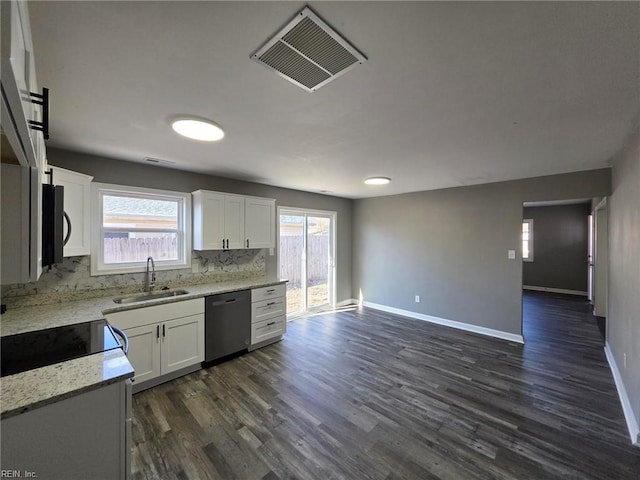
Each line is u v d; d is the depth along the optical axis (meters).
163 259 3.40
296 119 1.98
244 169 3.44
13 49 0.57
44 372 1.27
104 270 2.90
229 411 2.35
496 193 4.18
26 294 2.49
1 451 1.02
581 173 3.48
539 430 2.12
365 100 1.71
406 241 5.24
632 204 2.28
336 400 2.51
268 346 3.77
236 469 1.76
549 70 1.40
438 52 1.27
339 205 5.87
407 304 5.22
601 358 3.40
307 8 1.03
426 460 1.83
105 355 1.46
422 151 2.69
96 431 1.20
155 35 1.17
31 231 1.21
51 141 2.44
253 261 4.31
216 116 1.94
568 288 7.01
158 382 2.77
